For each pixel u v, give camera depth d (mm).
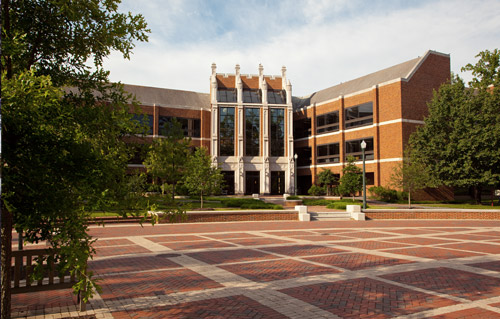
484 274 8312
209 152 47688
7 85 3564
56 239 4164
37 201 4039
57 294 6805
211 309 5910
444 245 12633
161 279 7848
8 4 4691
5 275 4402
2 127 3693
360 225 19828
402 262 9625
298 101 57250
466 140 29250
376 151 38594
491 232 16734
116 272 8508
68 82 5453
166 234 15641
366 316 5605
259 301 6316
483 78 31016
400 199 34344
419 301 6336
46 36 5188
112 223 19641
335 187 42688
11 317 5516
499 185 31672
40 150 3998
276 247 12141
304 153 51344
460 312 5793
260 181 48219
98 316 5594
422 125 37281
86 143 4137
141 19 5266
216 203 31250
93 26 5062
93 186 4176
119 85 5465
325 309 5914
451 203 34344
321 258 10188
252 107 48781
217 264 9391
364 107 40875
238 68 49406
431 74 38625
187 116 47156
